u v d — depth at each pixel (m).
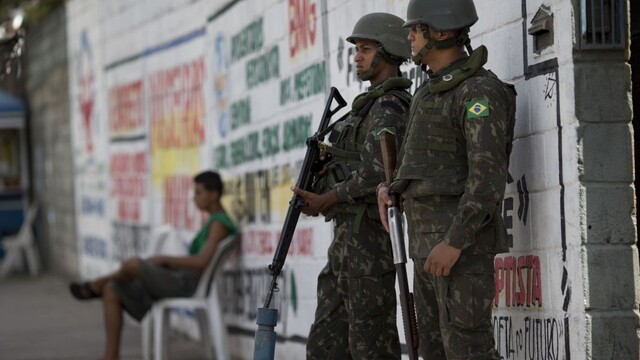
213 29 12.13
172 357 11.68
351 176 6.34
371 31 6.45
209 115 12.34
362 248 6.41
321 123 6.76
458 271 5.45
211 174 10.83
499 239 5.50
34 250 22.48
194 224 12.77
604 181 5.58
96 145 17.44
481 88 5.36
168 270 10.72
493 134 5.28
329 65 8.89
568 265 5.66
